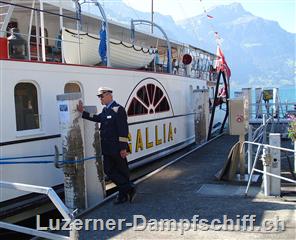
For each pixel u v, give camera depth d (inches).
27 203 236.4
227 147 454.3
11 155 231.3
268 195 239.9
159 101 413.4
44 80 253.0
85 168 237.0
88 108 241.6
